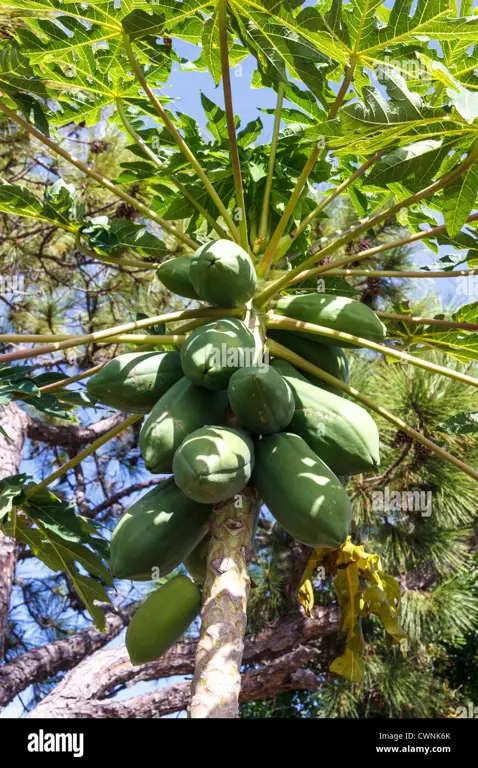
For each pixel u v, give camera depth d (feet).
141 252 10.34
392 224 17.78
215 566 7.00
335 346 8.87
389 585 8.86
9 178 19.58
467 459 16.43
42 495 8.94
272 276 9.33
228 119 8.30
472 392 15.88
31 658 16.93
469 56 8.23
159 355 8.30
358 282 18.39
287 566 18.44
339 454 7.65
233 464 6.82
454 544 17.49
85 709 15.78
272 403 7.16
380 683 17.95
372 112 7.59
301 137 9.92
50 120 10.71
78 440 20.03
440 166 8.48
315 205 10.30
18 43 9.33
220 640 6.67
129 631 7.44
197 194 10.20
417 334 10.57
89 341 8.14
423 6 7.71
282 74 8.25
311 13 7.61
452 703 20.04
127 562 7.20
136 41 9.22
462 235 9.38
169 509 7.28
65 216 9.83
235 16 7.92
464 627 18.42
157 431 7.41
